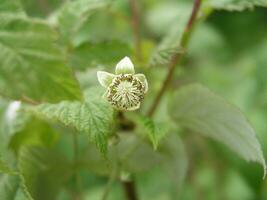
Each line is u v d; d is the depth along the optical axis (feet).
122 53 0.60
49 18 0.67
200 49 1.20
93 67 0.59
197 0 0.59
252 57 1.20
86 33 0.80
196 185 0.97
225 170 1.00
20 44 0.44
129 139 0.62
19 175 0.50
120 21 0.92
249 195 1.03
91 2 0.61
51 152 0.61
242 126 0.54
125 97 0.51
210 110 0.58
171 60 0.60
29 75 0.44
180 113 0.61
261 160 0.51
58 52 0.44
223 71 1.17
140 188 1.06
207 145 0.91
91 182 1.11
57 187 0.61
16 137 0.61
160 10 1.21
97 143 0.46
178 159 0.66
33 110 0.52
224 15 1.32
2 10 0.46
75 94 0.44
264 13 1.34
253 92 1.12
